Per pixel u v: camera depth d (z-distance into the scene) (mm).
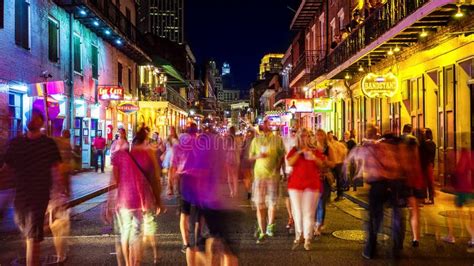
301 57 34719
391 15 15047
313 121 36312
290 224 9617
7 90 15656
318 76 26484
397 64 17828
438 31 13766
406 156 7668
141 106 33938
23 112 16875
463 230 9266
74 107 21875
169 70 44031
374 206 7555
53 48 19875
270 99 64438
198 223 6668
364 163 7711
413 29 13578
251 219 10797
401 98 17719
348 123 25203
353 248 8117
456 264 7117
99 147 22516
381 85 15938
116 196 6840
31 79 17594
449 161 13898
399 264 7121
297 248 8133
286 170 10070
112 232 9523
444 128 14445
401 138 8234
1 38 15344
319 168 8453
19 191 6574
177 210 12219
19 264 7180
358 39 18641
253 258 7504
